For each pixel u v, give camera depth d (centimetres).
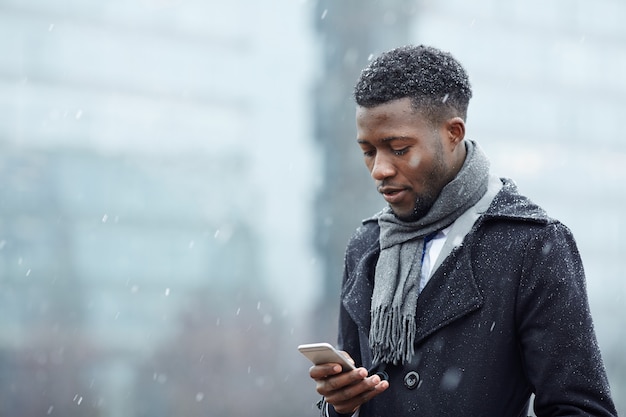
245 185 3431
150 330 3216
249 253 3391
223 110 3459
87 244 3219
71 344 3070
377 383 250
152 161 3353
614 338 3288
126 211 3294
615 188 3406
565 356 252
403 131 258
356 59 3312
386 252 274
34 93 3275
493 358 259
